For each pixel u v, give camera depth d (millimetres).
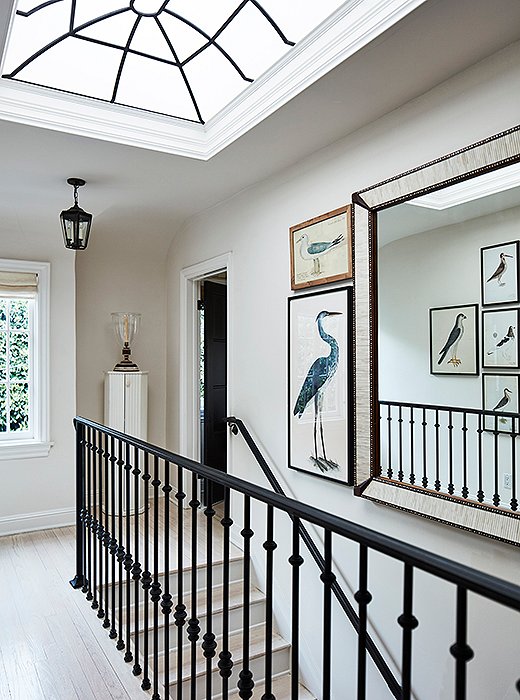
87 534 3305
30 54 2674
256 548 3807
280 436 3576
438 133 2465
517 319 2100
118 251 5250
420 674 2541
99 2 2510
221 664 1826
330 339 3064
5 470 4539
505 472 2129
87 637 2873
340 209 2996
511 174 2123
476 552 2264
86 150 3199
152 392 5469
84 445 3492
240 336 4043
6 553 4070
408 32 2064
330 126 2891
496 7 1915
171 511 4965
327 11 2328
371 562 2836
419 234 2521
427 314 2477
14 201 4184
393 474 2658
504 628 2180
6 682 2463
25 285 4609
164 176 3686
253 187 3895
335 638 3070
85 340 5168
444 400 2393
